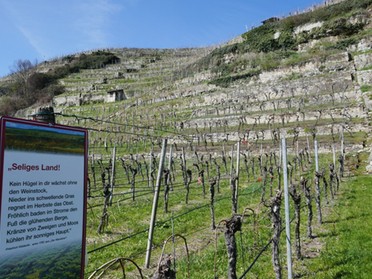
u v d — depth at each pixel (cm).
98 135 8394
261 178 3772
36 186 604
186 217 2339
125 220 2342
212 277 1267
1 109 14812
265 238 1717
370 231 1720
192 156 5781
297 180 3491
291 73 8675
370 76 6956
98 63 17250
